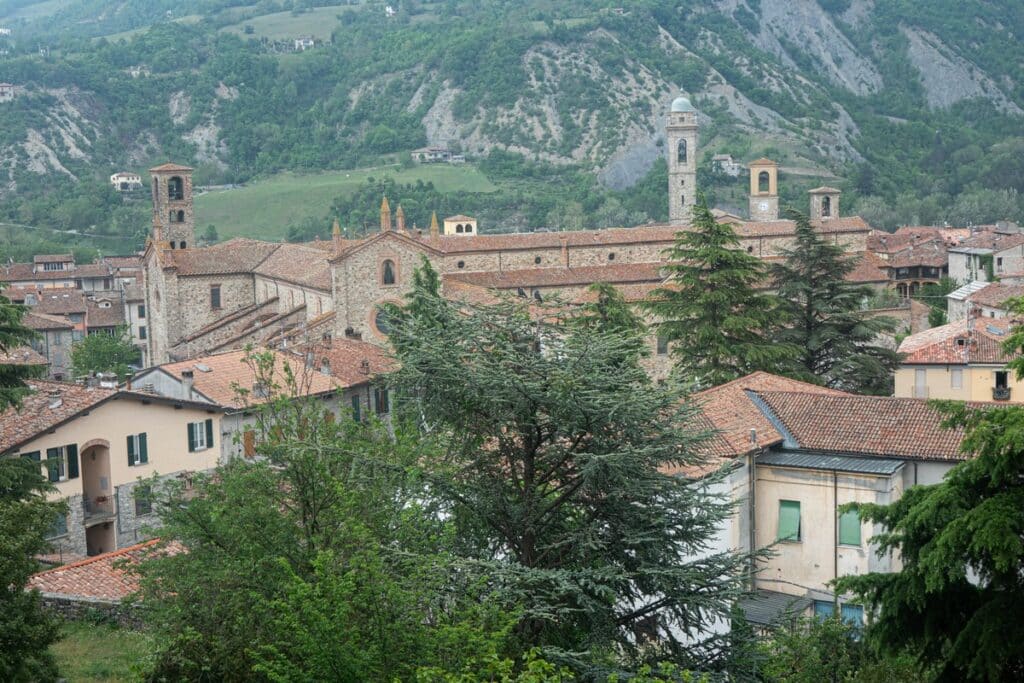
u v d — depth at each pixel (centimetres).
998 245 15588
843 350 7231
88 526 5925
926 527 2753
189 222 12419
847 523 4528
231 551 2958
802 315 7431
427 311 3312
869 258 12362
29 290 14562
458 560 2842
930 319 11706
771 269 7644
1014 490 2634
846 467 4531
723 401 5044
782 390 5322
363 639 2506
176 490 3300
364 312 9244
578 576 2870
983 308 11600
